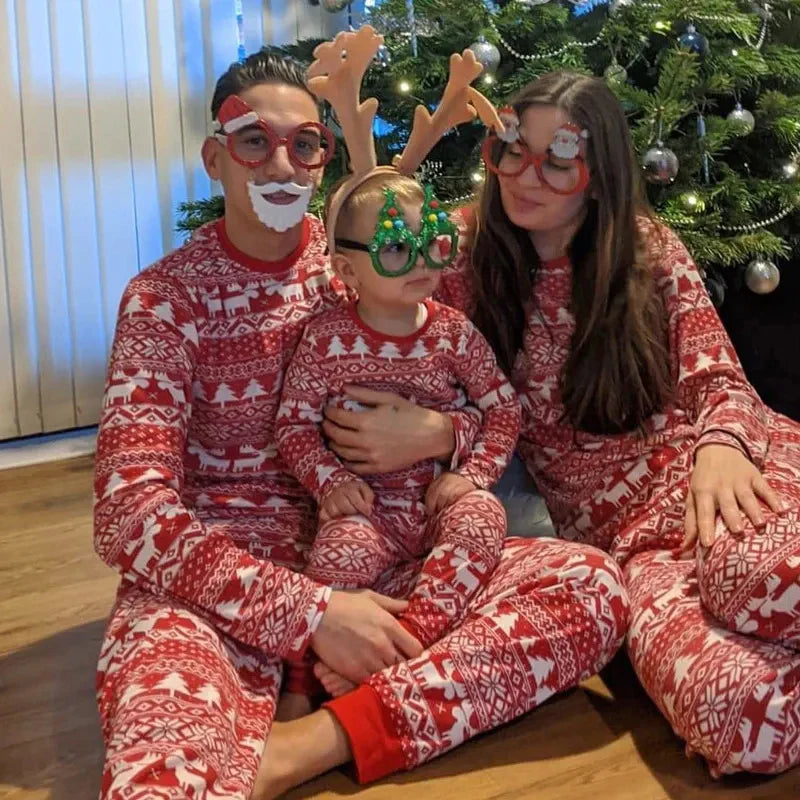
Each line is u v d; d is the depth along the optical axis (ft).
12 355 8.97
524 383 5.23
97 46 8.84
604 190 4.93
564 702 4.64
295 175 4.50
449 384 4.89
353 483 4.57
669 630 4.27
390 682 4.05
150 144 9.24
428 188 4.54
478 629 4.23
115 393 4.26
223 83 4.61
